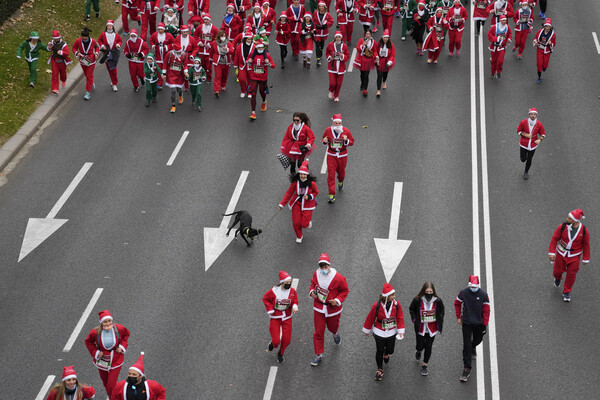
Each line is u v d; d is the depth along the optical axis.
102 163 19.66
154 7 26.06
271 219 16.75
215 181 18.88
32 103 22.22
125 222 17.39
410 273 15.79
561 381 13.21
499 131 21.14
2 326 14.42
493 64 23.97
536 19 28.38
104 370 12.30
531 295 15.22
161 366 13.50
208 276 15.75
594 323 14.52
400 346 13.91
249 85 22.89
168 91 23.62
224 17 26.19
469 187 18.64
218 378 13.27
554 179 18.98
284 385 13.12
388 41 22.33
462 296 12.97
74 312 14.78
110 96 23.16
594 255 16.34
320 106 22.47
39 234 17.02
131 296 15.18
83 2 28.23
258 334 14.25
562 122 21.62
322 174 19.23
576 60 25.36
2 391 13.02
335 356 13.73
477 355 13.71
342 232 17.06
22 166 19.59
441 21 24.66
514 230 17.14
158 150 20.22
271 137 20.88
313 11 28.47
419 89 23.48
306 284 15.52
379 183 18.78
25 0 26.75
